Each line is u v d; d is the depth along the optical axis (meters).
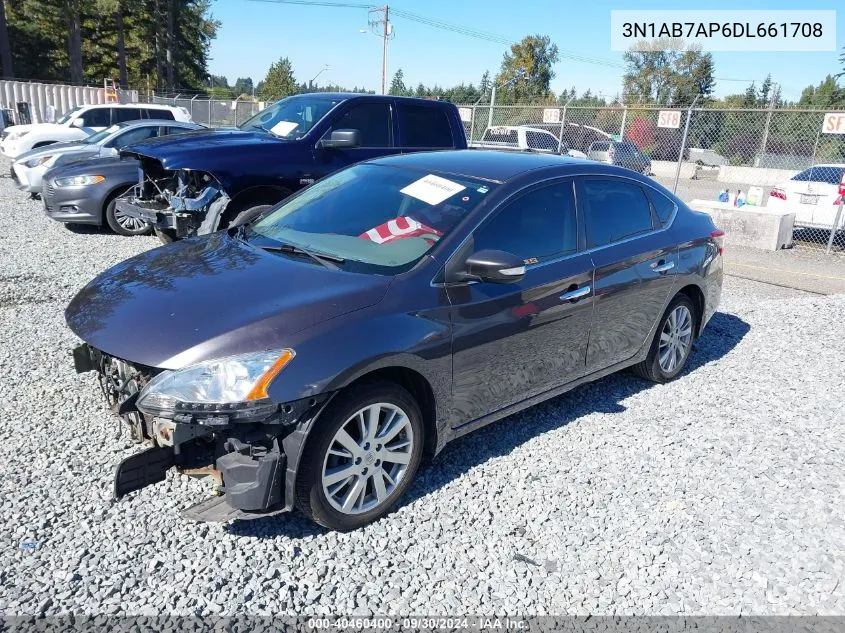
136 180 9.42
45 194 9.51
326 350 2.89
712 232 5.33
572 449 3.98
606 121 24.94
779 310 7.34
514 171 4.04
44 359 4.89
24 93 26.08
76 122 16.66
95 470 3.48
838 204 11.72
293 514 3.24
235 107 27.31
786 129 24.25
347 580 2.80
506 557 3.00
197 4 57.00
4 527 3.00
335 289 3.17
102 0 42.62
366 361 2.97
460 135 8.70
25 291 6.56
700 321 5.32
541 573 2.92
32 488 3.30
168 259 3.79
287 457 2.87
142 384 3.05
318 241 3.74
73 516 3.11
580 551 3.07
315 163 7.42
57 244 8.79
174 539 2.99
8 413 4.05
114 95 27.91
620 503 3.45
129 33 54.03
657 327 4.81
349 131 7.23
